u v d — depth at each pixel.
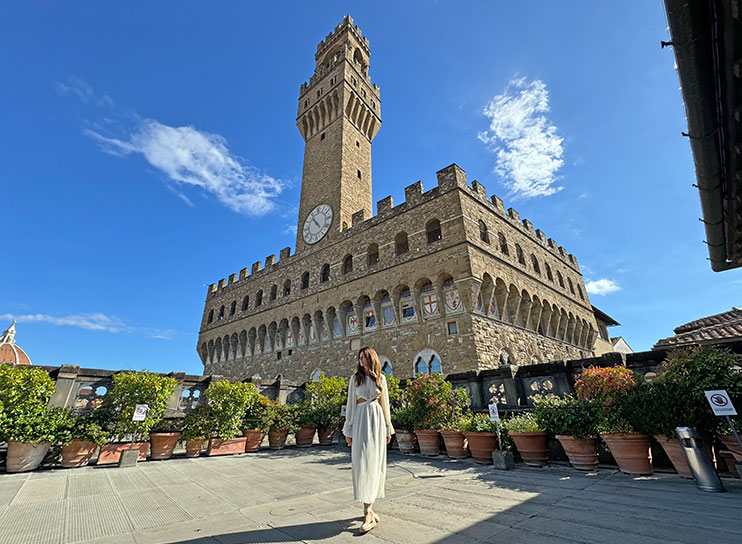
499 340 21.73
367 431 4.19
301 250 32.94
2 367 8.41
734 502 4.59
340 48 42.19
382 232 25.88
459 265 20.77
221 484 6.63
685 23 4.81
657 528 3.63
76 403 11.00
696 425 6.15
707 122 6.09
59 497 5.72
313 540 3.54
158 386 10.21
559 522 3.95
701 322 18.06
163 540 3.73
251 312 35.41
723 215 8.22
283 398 16.98
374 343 24.20
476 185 25.06
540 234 32.47
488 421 9.16
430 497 5.30
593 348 35.19
